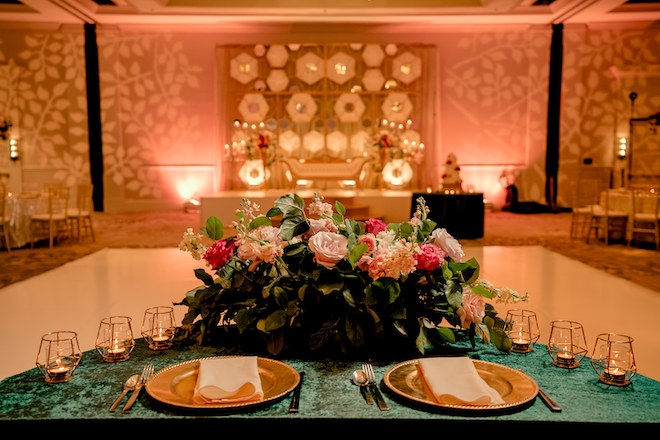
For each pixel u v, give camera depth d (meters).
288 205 1.69
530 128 12.38
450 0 10.88
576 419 1.20
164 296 4.68
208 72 12.16
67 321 3.97
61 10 10.82
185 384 1.39
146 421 1.20
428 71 12.17
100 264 6.12
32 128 11.95
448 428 1.19
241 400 1.26
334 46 12.06
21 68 11.77
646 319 4.01
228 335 1.78
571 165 12.45
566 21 11.91
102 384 1.40
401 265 1.49
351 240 1.58
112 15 11.17
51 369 1.41
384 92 12.09
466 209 8.09
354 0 10.75
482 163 12.48
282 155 12.21
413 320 1.62
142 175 12.37
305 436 1.20
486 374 1.46
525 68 12.29
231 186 12.32
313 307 1.63
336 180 11.52
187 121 12.27
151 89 12.16
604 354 1.44
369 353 1.63
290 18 11.42
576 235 8.52
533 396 1.29
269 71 12.11
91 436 1.20
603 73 12.26
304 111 12.14
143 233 8.88
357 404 1.28
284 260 1.66
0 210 7.05
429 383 1.31
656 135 12.24
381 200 8.27
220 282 1.72
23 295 4.73
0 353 3.31
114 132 12.15
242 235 1.61
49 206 7.43
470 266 1.66
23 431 1.19
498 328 1.63
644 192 7.71
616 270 5.86
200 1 10.70
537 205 12.12
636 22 11.98
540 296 4.68
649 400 1.31
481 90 12.34
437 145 12.25
